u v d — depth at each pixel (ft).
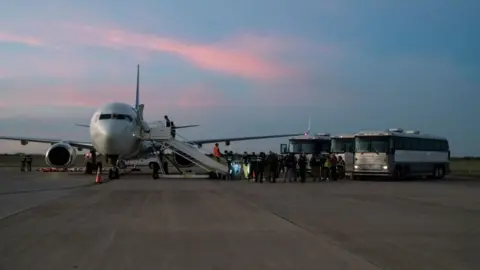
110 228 34.32
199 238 30.63
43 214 41.73
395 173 110.32
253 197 60.13
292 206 49.83
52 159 109.09
